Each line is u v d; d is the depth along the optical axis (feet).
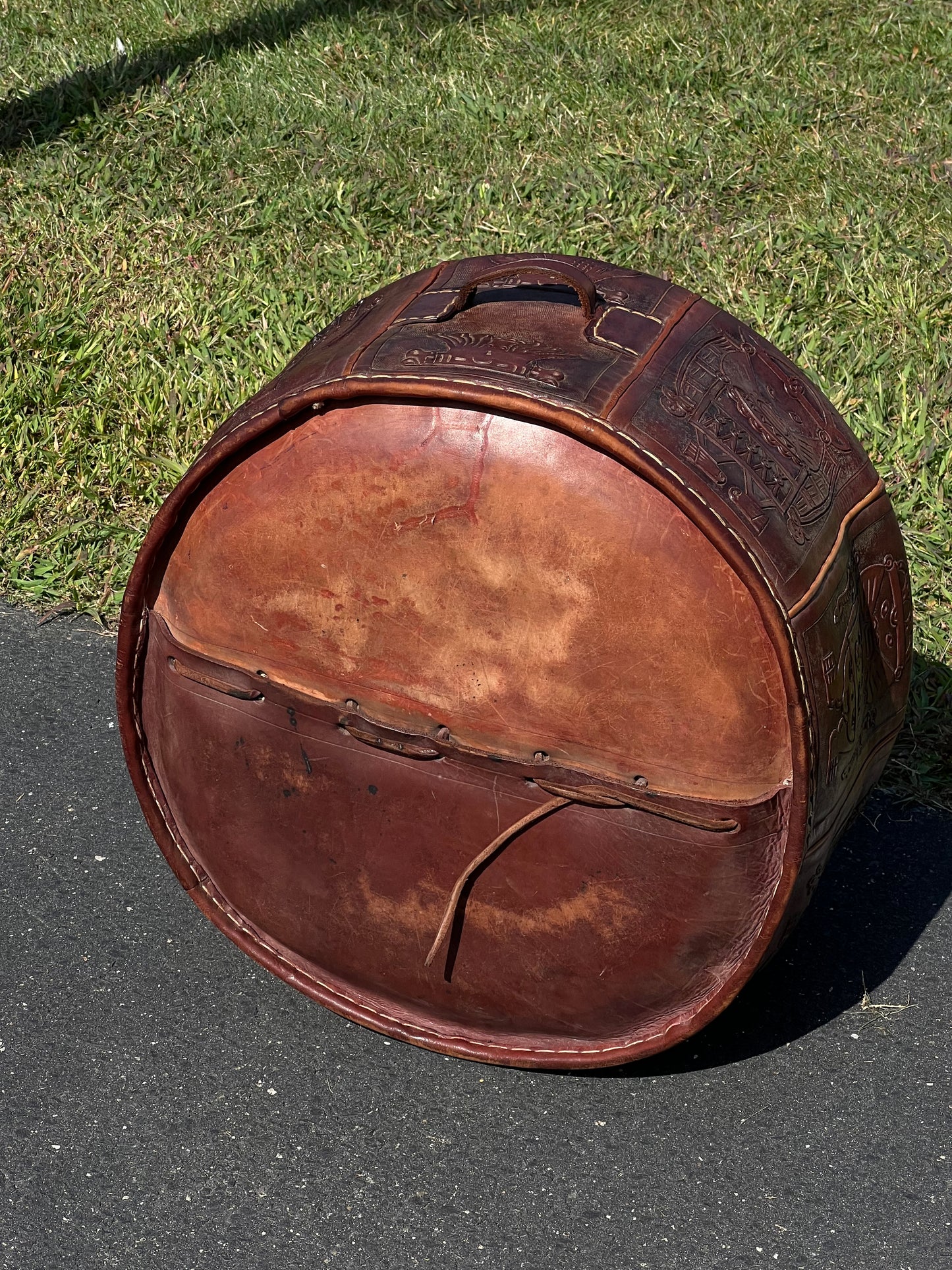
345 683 7.77
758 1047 9.04
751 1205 7.99
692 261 17.03
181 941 9.68
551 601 7.14
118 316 16.15
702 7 23.30
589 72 21.11
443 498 7.18
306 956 8.96
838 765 7.61
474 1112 8.54
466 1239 7.76
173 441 14.51
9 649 12.52
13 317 15.94
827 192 18.25
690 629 7.03
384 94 20.42
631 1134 8.41
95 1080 8.63
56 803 10.84
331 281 16.69
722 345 7.88
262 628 7.89
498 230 17.54
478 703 7.47
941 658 12.10
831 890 10.31
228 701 8.22
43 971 9.38
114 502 14.07
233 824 8.63
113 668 12.39
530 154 19.20
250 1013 9.16
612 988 8.05
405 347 7.43
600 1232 7.82
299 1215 7.86
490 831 7.75
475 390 6.96
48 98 19.93
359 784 8.00
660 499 6.94
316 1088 8.66
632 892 7.68
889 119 20.26
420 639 7.48
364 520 7.39
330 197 18.13
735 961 7.81
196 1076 8.70
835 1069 8.88
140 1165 8.11
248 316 16.03
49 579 13.14
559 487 6.99
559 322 7.70
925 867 10.54
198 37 21.86
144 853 10.42
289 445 7.52
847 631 7.61
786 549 7.11
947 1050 9.02
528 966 8.14
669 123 19.85
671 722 7.20
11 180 18.37
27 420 14.75
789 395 8.00
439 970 8.39
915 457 13.96
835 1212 7.95
